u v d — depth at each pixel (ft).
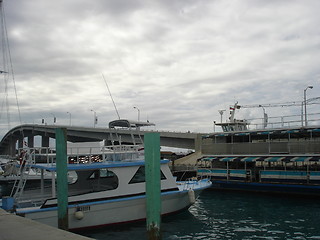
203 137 106.73
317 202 73.26
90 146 52.06
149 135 33.04
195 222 53.26
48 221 42.27
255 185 87.30
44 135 293.64
